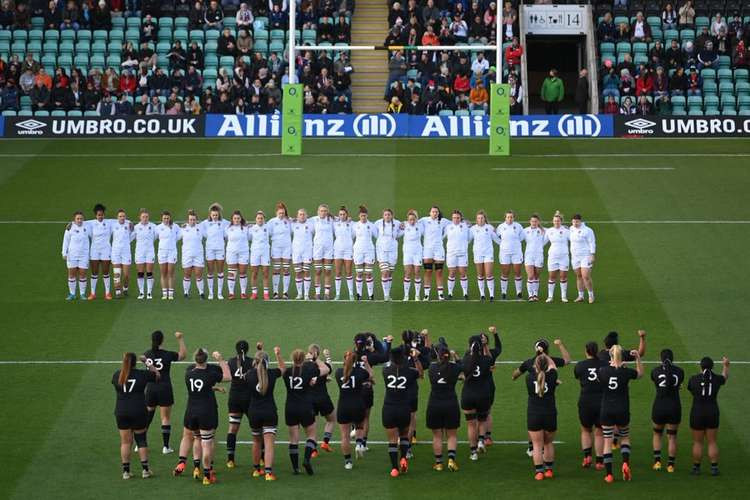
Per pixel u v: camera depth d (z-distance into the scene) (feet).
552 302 129.49
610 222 153.99
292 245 130.82
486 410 89.71
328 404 90.79
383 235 129.90
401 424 86.84
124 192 165.37
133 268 145.48
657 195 164.66
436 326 121.08
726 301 128.06
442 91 198.70
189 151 187.21
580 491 84.43
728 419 98.32
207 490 84.84
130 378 85.71
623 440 86.63
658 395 87.66
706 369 86.63
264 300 130.82
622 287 133.18
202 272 130.72
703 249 144.56
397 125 196.65
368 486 85.51
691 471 88.28
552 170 176.04
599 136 196.95
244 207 158.20
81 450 92.17
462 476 87.35
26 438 94.22
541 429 85.97
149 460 90.63
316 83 200.03
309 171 175.01
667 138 196.54
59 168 177.58
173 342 116.37
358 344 90.89
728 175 173.88
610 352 87.20
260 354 86.02
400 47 185.47
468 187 167.22
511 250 129.90
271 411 86.17
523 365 87.10
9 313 124.98
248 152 186.39
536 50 239.91
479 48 185.68
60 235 150.51
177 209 157.89
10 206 160.35
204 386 85.51
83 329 119.96
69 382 106.01
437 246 129.90
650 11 221.46
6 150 187.83
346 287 136.77
